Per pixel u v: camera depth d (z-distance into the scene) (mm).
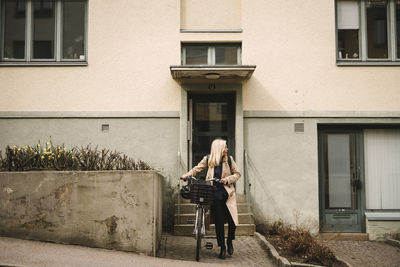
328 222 10156
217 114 10484
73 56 10320
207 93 10430
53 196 6934
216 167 7211
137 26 10234
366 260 7988
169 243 8133
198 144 10422
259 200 9961
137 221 6879
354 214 10180
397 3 10492
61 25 10359
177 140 10062
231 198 7148
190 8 10453
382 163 10305
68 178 6957
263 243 8000
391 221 9867
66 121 10062
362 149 10320
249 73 9516
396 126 10352
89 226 6875
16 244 6547
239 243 8305
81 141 10039
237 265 6746
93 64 10164
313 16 10281
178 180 9883
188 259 6969
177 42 10219
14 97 10086
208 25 10414
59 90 10117
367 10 10500
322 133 10375
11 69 10141
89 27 10211
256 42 10227
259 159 10047
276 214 9922
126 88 10125
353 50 10422
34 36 10375
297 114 10094
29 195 6941
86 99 10094
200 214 6875
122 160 8617
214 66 9195
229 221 7148
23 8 10422
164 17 10266
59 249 6523
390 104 10133
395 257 8242
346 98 10148
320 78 10180
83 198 6922
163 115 10055
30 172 6969
